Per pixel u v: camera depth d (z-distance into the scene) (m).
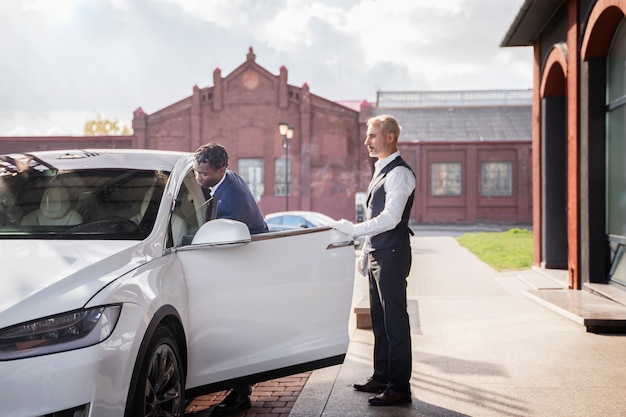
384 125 4.32
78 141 40.41
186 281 3.42
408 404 4.26
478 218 42.88
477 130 44.88
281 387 4.83
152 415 2.97
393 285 4.24
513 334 6.54
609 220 8.63
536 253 12.90
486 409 4.14
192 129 40.88
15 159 4.13
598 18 8.03
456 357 5.59
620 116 8.18
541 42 12.10
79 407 2.51
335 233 4.16
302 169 40.25
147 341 2.85
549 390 4.55
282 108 40.56
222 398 4.73
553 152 12.05
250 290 3.67
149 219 3.48
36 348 2.49
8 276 2.78
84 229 3.41
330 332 4.05
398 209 4.14
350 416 4.03
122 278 2.92
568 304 7.55
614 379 4.82
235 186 4.32
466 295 10.16
